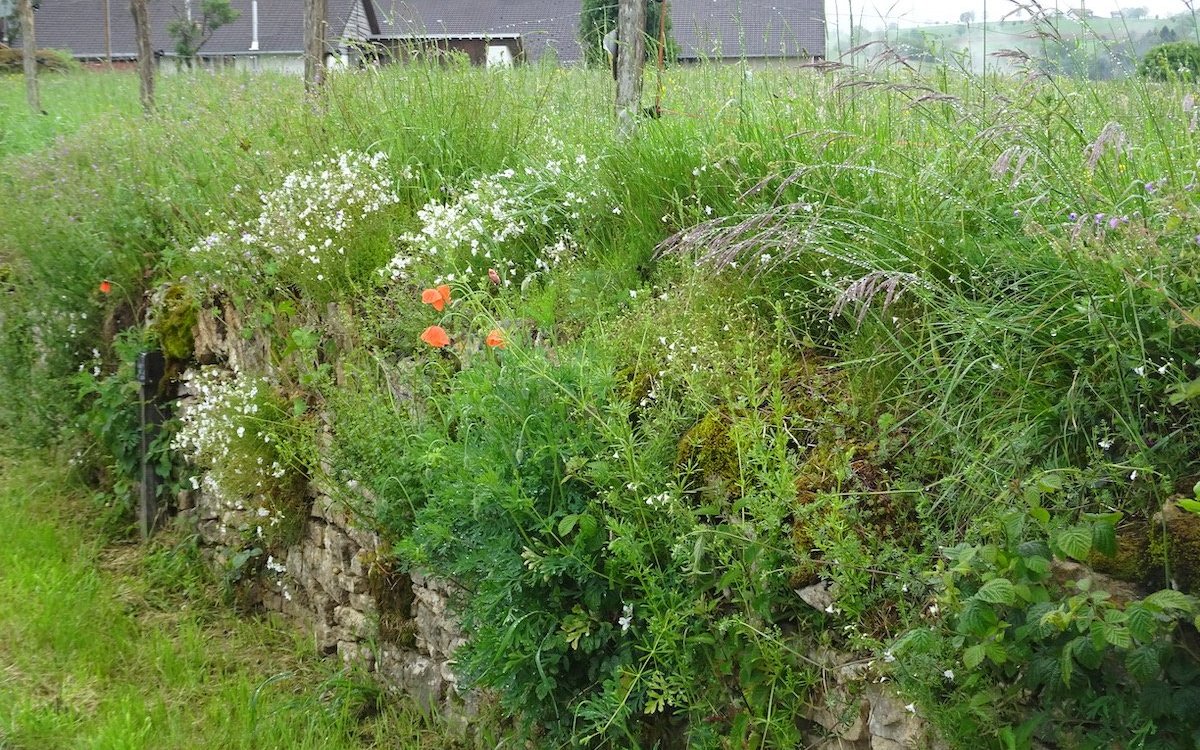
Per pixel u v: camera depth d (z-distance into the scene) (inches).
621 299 158.7
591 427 127.8
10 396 284.8
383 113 242.4
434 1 1396.4
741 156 162.6
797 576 107.2
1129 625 76.7
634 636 120.4
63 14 1733.5
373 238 200.1
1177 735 78.9
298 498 195.3
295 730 164.1
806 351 135.4
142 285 260.4
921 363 117.6
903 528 105.0
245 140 261.3
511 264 181.8
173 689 179.0
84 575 217.8
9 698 171.5
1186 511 87.4
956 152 134.5
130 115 394.6
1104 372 99.9
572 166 201.3
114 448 245.8
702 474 121.8
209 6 1118.4
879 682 99.3
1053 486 87.8
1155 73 133.0
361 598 177.8
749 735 108.6
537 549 125.0
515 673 125.3
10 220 293.7
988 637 84.9
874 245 132.3
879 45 146.7
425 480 144.8
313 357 191.3
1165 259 96.6
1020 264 116.0
